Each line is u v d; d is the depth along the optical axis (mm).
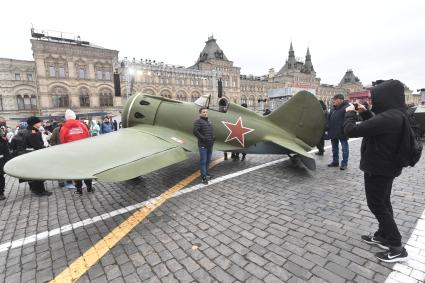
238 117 5645
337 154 5801
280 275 2191
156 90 39250
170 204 3988
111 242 2906
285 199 3967
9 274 2424
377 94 2287
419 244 2557
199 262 2439
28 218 3756
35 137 5070
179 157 3982
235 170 5863
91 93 33688
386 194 2330
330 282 2078
